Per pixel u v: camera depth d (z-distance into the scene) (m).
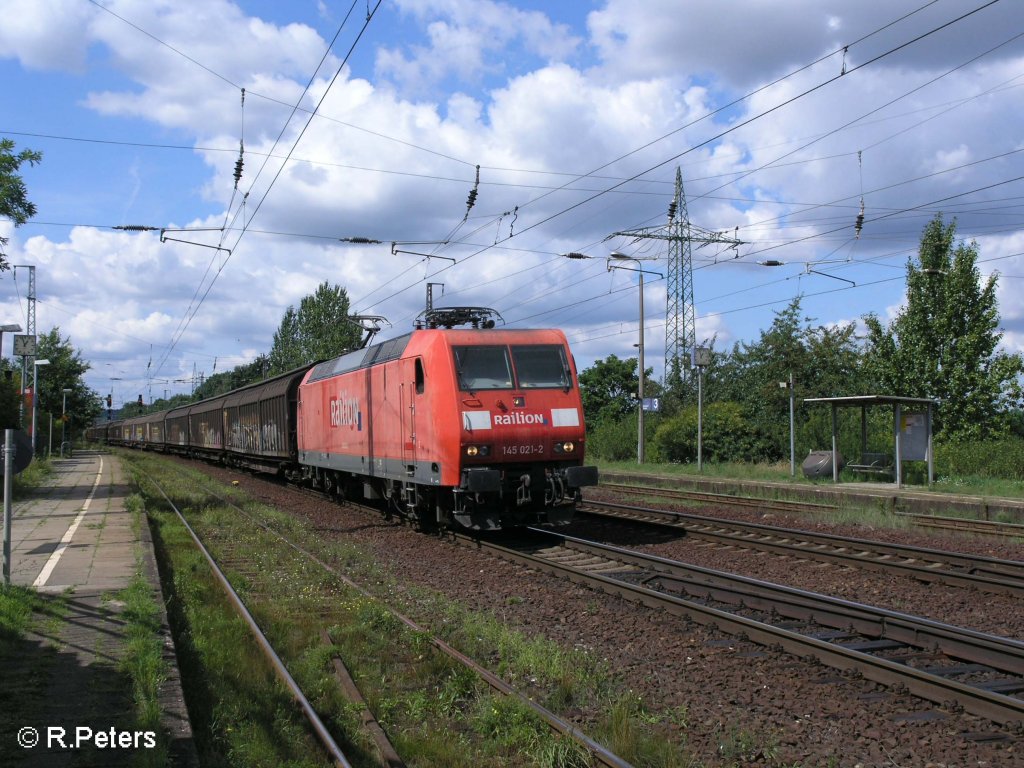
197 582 10.98
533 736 5.68
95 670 6.71
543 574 11.45
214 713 6.06
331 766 5.33
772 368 32.00
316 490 25.20
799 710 6.11
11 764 4.93
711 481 24.12
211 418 43.09
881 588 10.22
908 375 24.81
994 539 14.17
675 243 35.25
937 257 24.78
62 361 62.88
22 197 17.81
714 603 9.62
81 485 27.95
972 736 5.52
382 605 9.52
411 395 14.84
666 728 5.89
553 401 14.29
